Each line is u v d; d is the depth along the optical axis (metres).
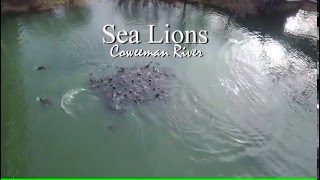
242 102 34.09
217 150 28.84
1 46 40.19
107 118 30.81
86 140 28.92
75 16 46.75
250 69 39.00
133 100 32.59
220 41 43.62
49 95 33.03
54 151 27.98
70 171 26.61
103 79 35.16
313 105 34.31
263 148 29.28
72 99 32.53
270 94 35.44
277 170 27.58
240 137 30.08
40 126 29.89
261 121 31.95
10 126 30.06
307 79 38.03
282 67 39.78
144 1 51.47
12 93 33.16
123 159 27.69
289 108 33.81
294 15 50.47
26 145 28.28
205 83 36.12
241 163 27.89
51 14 46.56
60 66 37.19
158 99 33.00
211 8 51.00
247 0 50.97
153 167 27.25
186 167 27.36
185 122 31.12
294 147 29.58
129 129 30.05
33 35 42.34
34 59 38.06
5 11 45.47
